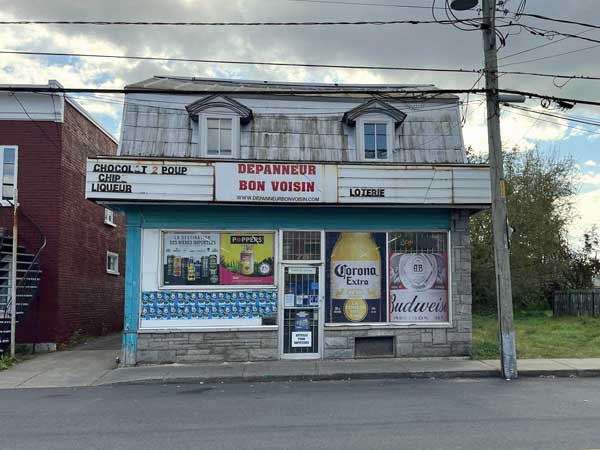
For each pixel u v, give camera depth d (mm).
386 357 12914
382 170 12531
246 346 12617
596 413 7816
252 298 12750
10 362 12680
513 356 11227
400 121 13609
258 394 9531
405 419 7473
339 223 13047
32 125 15492
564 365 12008
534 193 28594
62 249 15602
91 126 18031
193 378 10891
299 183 12320
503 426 7035
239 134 13148
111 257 20969
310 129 13641
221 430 6969
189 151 13031
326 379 11109
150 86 13656
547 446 6078
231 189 12156
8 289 14227
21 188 15336
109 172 11922
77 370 11953
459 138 13891
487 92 11570
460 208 13094
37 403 8891
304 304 12875
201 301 12633
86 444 6395
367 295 13039
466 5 11398
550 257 28609
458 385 10359
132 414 7988
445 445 6145
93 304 18516
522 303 30375
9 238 14375
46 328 15086
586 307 25562
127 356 12328
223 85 14648
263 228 12875
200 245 12781
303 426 7125
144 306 12492
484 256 26734
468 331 13039
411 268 13195
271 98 13797
